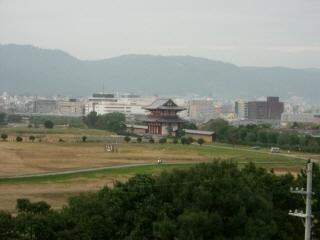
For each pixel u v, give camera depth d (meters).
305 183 86.25
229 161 92.12
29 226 66.25
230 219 75.19
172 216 76.94
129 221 76.62
